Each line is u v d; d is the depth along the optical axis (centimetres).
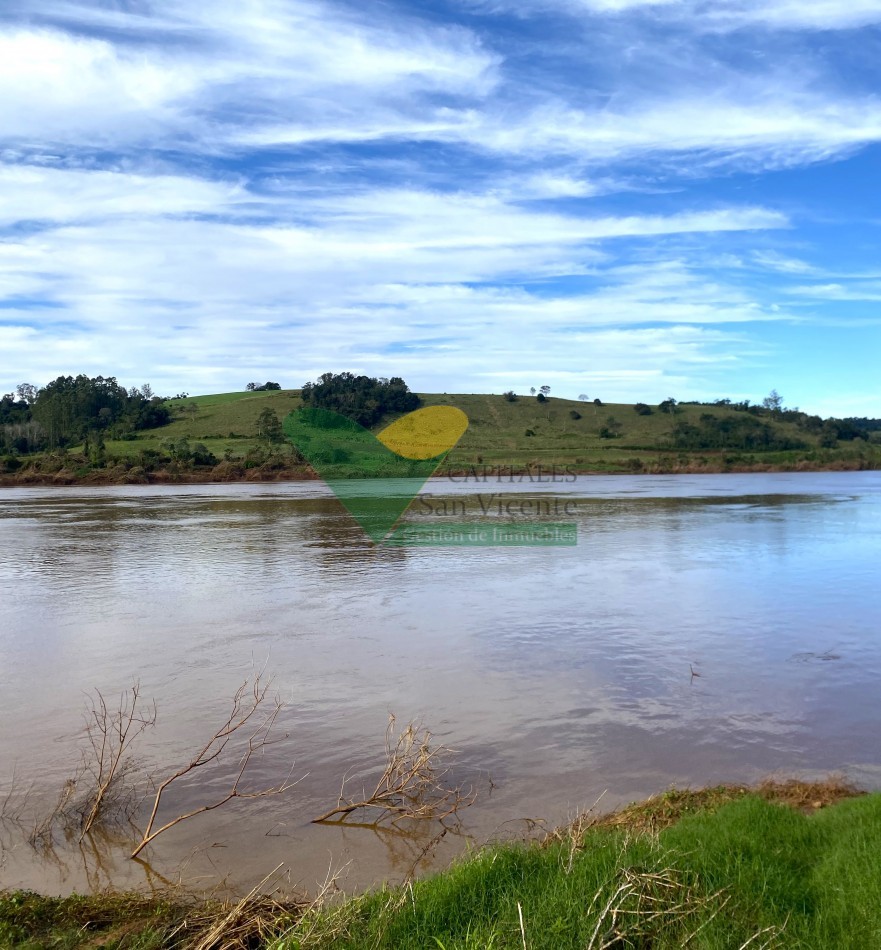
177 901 593
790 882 536
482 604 1739
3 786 841
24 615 1662
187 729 1006
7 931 534
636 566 2244
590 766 880
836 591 1856
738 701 1091
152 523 3616
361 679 1204
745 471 8862
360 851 698
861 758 897
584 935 479
